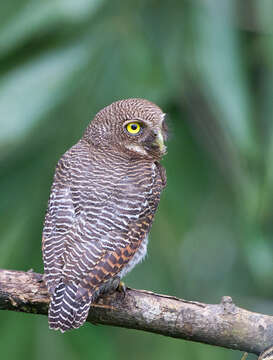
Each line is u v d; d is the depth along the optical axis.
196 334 10.49
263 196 12.77
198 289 15.16
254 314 10.48
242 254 15.24
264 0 13.16
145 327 10.56
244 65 13.56
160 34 13.92
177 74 13.80
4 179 13.46
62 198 10.83
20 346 13.20
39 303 10.41
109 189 10.90
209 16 13.47
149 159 11.73
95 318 10.59
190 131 14.28
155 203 11.25
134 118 11.72
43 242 10.56
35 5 13.82
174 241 14.12
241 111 13.06
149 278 14.16
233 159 13.53
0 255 13.23
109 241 10.48
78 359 13.24
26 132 13.39
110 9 14.09
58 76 13.80
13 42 13.77
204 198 14.26
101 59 13.92
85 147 11.67
